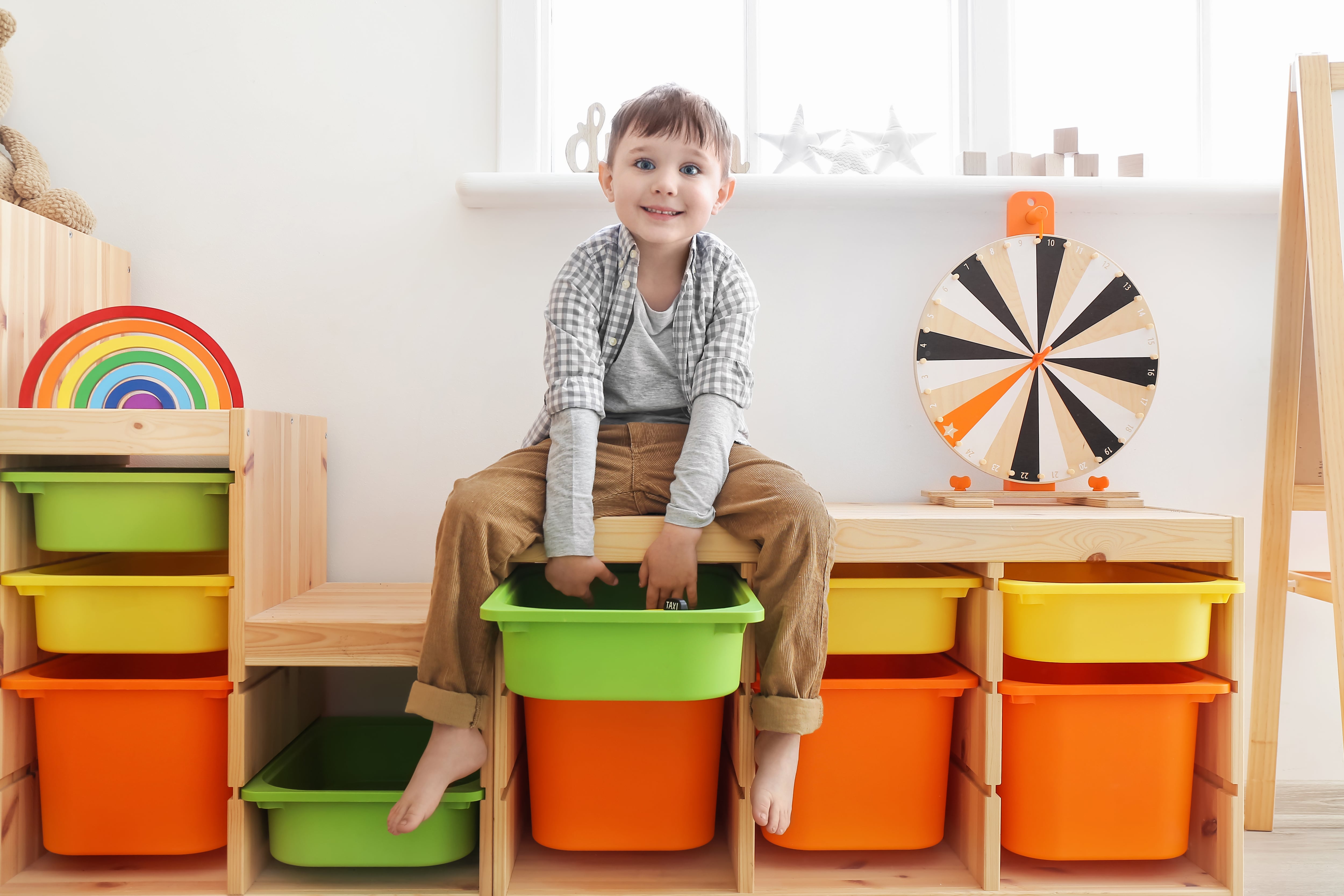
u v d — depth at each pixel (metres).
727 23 1.45
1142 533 0.99
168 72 1.34
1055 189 1.32
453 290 1.35
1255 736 1.20
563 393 0.99
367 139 1.35
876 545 0.98
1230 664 1.00
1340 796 1.30
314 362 1.34
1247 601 1.37
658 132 1.00
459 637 0.91
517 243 1.35
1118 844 1.00
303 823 0.97
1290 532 1.34
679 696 0.81
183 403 1.10
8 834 0.98
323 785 1.22
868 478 1.36
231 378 1.10
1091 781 1.00
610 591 1.12
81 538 0.98
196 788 0.99
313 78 1.35
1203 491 1.37
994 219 1.38
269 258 1.34
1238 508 1.38
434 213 1.35
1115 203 1.34
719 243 1.10
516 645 0.82
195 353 1.11
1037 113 1.47
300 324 1.34
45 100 1.34
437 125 1.35
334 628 0.96
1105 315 1.31
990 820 0.97
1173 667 1.12
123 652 0.98
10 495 1.01
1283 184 1.22
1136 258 1.38
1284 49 1.48
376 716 1.28
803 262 1.36
